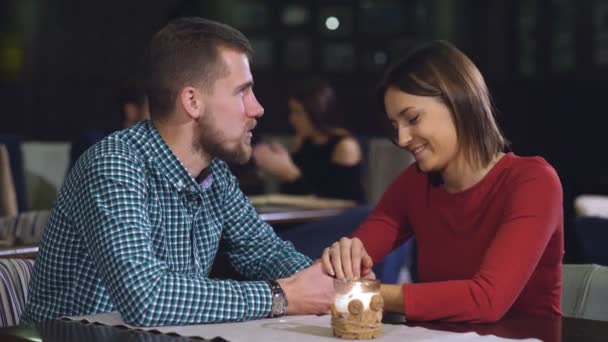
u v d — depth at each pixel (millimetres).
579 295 2045
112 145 1851
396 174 5922
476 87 1939
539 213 1888
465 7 7746
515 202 1912
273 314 1739
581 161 7223
